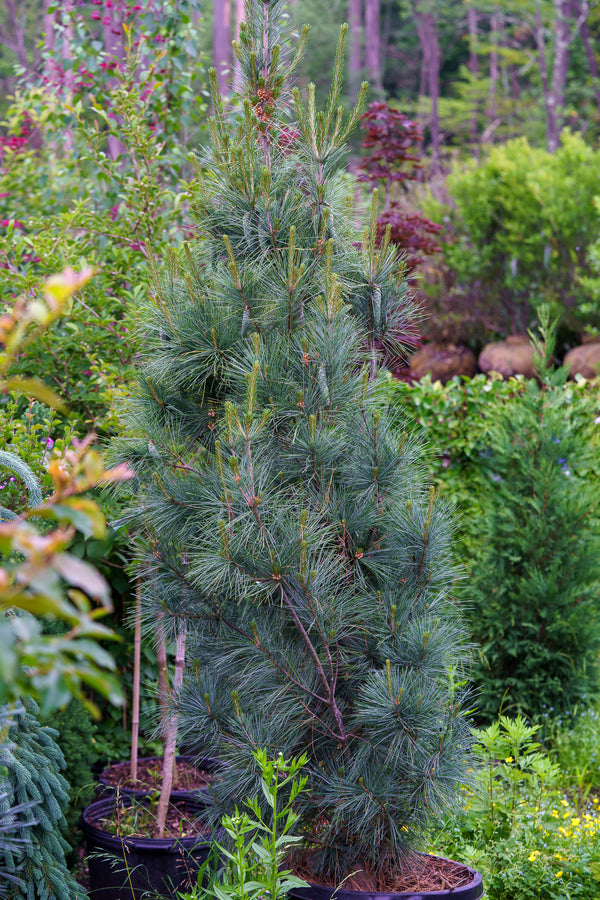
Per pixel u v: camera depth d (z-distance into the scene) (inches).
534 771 171.9
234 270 112.2
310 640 114.1
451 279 461.1
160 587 117.2
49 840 108.7
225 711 116.6
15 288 170.6
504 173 451.8
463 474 250.4
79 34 217.6
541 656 212.5
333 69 118.7
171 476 116.1
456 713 116.4
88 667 34.3
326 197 118.2
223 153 121.1
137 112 194.5
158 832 135.5
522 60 943.0
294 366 113.7
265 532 103.8
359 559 115.6
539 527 215.8
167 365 115.0
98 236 194.2
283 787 113.5
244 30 123.1
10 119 258.2
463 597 221.0
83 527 37.4
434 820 116.9
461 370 443.5
